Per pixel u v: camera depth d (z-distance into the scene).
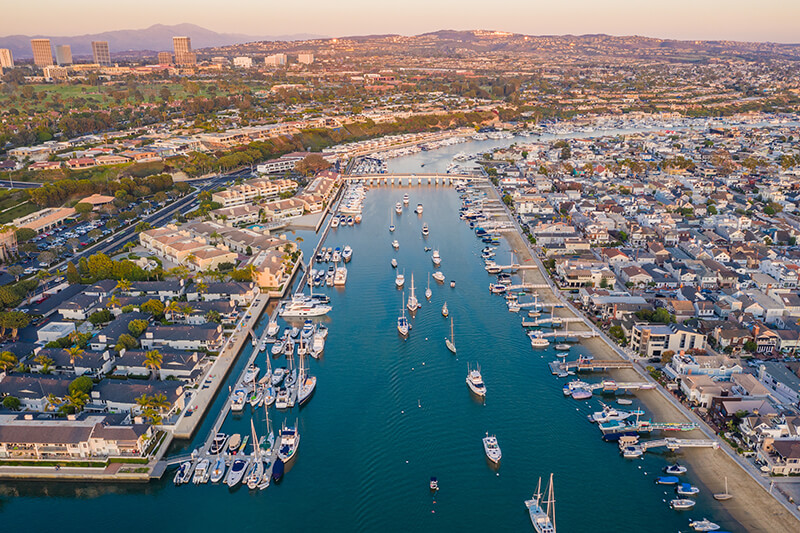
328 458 157.88
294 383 189.38
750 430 157.12
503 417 174.12
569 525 134.88
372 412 177.50
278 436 165.88
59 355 190.12
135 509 141.75
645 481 148.38
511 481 149.12
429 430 168.75
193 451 159.00
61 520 139.00
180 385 177.00
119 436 153.75
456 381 193.12
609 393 184.62
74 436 153.38
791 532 130.25
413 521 137.12
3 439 152.12
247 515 139.38
